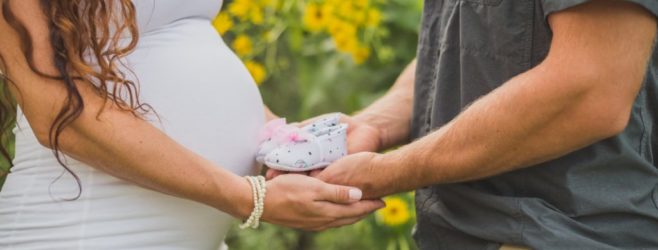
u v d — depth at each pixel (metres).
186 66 1.82
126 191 1.78
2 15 1.59
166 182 1.72
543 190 1.76
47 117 1.64
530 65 1.70
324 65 3.39
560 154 1.66
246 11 3.36
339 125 2.00
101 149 1.67
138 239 1.80
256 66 3.36
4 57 1.62
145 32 1.78
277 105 3.55
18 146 1.86
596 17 1.55
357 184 1.88
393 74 3.38
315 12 3.23
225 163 1.89
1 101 1.91
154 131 1.71
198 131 1.83
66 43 1.61
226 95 1.89
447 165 1.76
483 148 1.70
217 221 1.92
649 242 1.76
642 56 1.58
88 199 1.77
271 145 1.93
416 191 1.97
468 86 1.80
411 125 2.07
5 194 1.86
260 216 1.84
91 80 1.67
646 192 1.75
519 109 1.64
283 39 3.54
